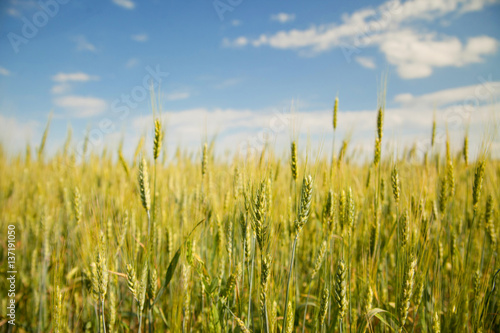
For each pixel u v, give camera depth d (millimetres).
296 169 650
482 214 833
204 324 663
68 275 816
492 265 720
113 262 717
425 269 651
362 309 691
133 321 840
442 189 754
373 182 762
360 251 806
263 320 587
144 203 655
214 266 783
